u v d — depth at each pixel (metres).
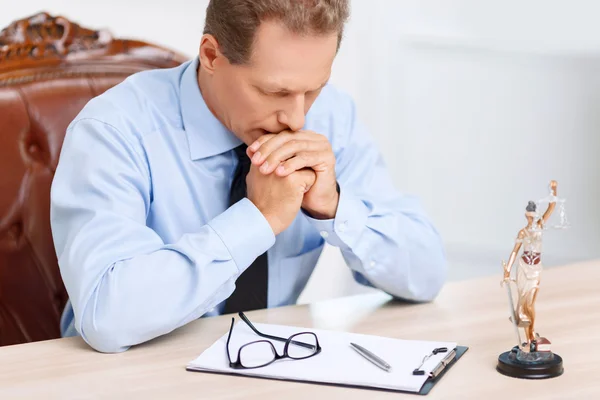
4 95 2.03
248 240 1.62
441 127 4.24
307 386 1.33
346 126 2.13
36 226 2.07
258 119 1.68
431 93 4.23
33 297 2.09
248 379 1.36
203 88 1.87
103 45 2.15
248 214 1.64
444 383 1.33
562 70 3.88
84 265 1.58
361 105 4.20
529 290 1.35
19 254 2.06
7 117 2.02
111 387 1.35
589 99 3.83
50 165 2.07
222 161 1.91
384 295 1.87
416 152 4.30
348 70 4.12
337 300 1.82
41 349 1.54
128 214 1.72
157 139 1.87
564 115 3.92
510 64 4.02
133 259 1.58
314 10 1.53
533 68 3.96
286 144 1.69
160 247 1.63
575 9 3.80
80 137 1.79
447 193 4.29
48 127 2.06
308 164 1.71
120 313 1.52
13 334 2.08
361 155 2.12
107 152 1.77
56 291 2.11
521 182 4.09
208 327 1.63
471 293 1.86
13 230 2.06
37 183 2.06
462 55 4.13
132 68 2.16
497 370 1.38
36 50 2.09
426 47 4.21
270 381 1.35
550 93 3.94
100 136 1.78
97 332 1.51
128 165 1.79
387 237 1.83
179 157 1.88
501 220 4.16
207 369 1.40
